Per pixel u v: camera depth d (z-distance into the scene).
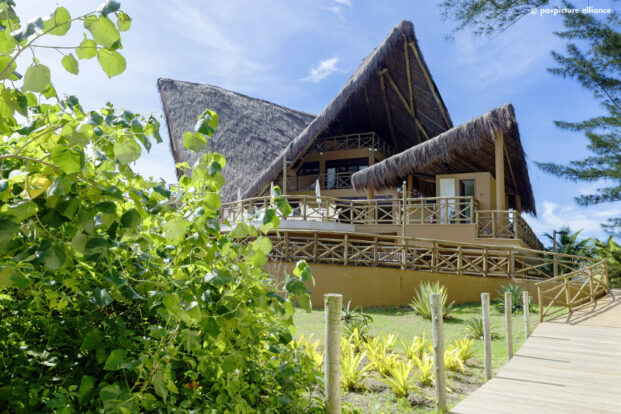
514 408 4.46
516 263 14.94
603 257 19.00
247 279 2.21
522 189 18.20
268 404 2.50
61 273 1.80
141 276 2.06
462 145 14.26
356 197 23.81
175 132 22.36
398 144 26.38
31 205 1.38
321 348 6.97
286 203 2.29
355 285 11.80
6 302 1.95
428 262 13.33
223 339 2.08
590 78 17.23
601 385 5.25
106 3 1.29
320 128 19.14
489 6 10.63
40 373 1.81
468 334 8.42
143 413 1.84
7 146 1.86
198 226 2.01
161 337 1.83
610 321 8.82
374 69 18.08
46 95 1.68
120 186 1.88
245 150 22.56
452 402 4.94
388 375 5.90
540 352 6.79
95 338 1.81
